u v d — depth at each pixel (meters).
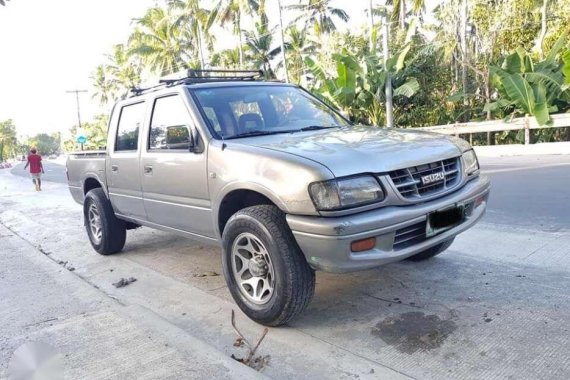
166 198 4.44
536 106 14.36
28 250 6.45
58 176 22.84
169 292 4.48
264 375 2.74
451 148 3.67
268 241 3.28
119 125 5.28
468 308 3.55
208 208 3.92
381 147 3.41
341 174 3.03
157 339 3.25
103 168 5.54
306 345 3.24
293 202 3.12
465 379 2.69
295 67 34.66
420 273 4.34
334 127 4.45
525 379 2.63
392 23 26.61
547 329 3.13
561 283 3.82
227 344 3.35
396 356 3.00
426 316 3.50
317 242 3.02
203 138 3.93
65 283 4.83
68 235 7.37
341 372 2.87
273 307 3.35
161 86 5.09
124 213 5.38
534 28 19.56
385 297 3.90
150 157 4.58
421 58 20.81
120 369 2.89
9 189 16.75
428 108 21.00
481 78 21.30
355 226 2.96
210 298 4.23
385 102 20.44
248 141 3.79
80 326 3.57
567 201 6.71
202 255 5.64
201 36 37.75
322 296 4.04
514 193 7.65
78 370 2.92
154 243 6.35
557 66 15.50
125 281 4.81
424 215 3.24
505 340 3.05
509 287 3.85
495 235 5.32
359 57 23.92
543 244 4.84
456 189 3.59
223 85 4.50
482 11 19.73
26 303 4.31
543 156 12.67
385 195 3.15
